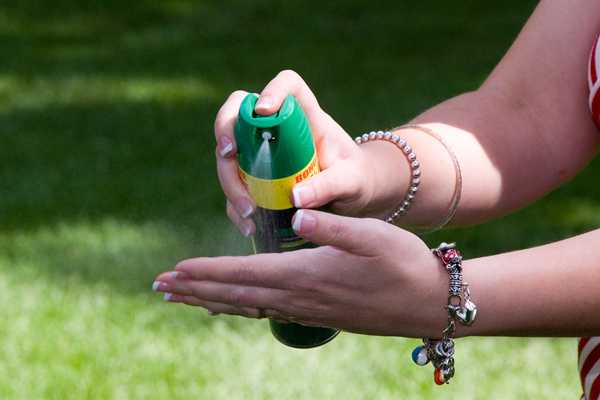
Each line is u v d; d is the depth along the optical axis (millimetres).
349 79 26656
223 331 13289
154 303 13977
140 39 31719
